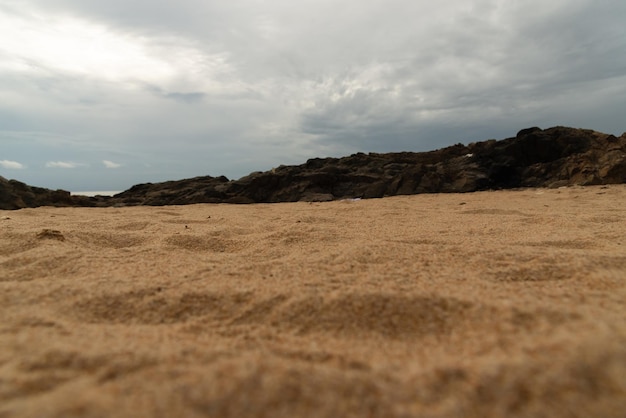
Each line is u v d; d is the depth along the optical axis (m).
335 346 1.44
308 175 17.08
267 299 1.87
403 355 1.35
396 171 17.97
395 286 1.99
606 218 4.55
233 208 9.63
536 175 15.85
